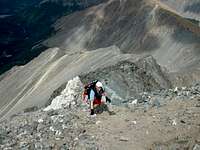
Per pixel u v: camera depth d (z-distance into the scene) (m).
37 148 17.09
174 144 17.12
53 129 18.95
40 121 20.06
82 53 100.50
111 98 26.97
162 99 23.52
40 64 112.50
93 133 18.44
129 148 17.06
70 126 19.28
